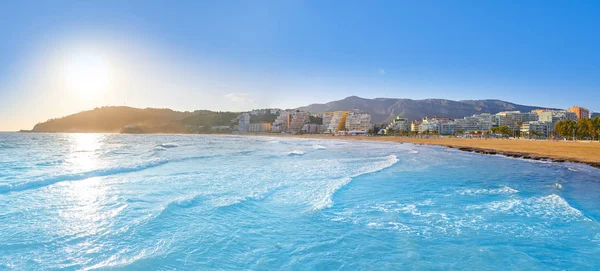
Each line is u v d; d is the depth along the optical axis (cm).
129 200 1060
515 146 5581
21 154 3031
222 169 1908
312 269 592
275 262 620
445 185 1511
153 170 1831
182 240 711
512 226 867
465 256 665
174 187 1295
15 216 858
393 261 634
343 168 2064
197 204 1012
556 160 3036
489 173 2014
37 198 1073
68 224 802
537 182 1680
